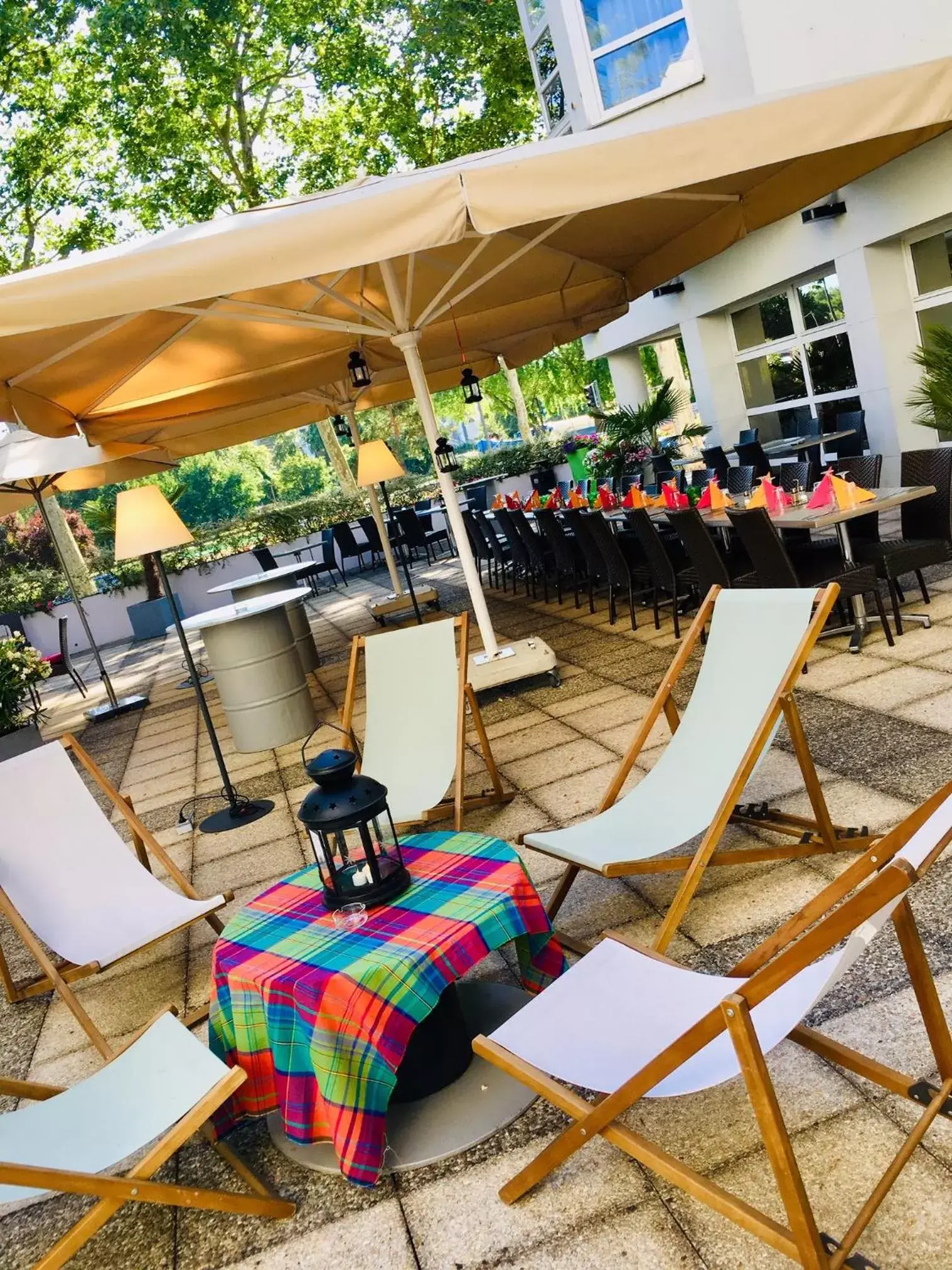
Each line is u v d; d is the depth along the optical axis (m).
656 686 5.64
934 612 5.40
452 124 18.50
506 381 29.11
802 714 4.52
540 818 4.19
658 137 3.75
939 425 6.81
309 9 16.72
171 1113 2.13
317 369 7.39
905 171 8.05
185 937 4.05
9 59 15.33
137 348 5.30
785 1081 2.27
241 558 18.48
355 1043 2.23
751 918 2.98
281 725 6.75
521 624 8.59
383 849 2.68
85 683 13.84
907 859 1.48
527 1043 2.02
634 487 7.45
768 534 4.82
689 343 12.51
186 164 17.14
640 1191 2.07
